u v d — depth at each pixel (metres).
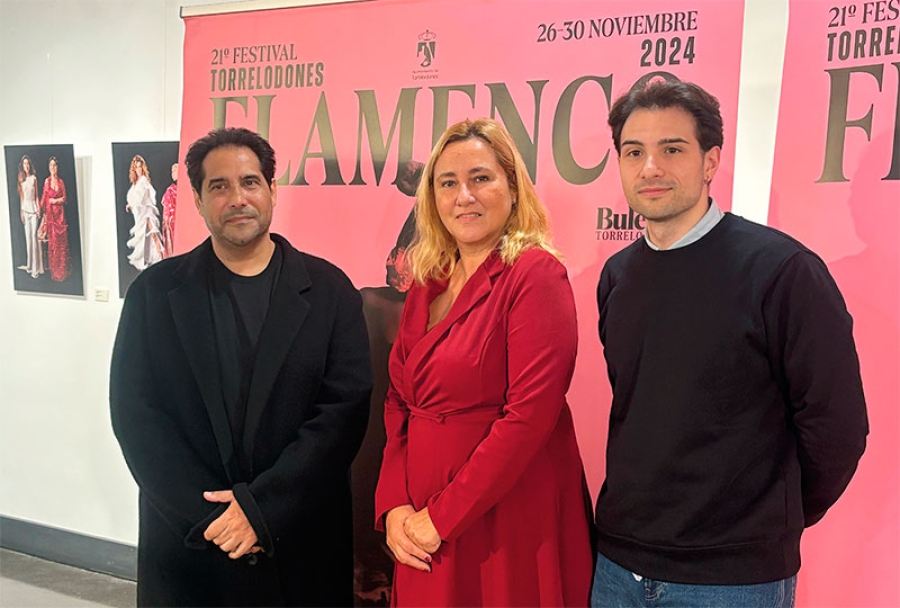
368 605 2.42
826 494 1.50
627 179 1.53
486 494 1.53
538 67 2.17
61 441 3.13
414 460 1.70
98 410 3.05
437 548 1.60
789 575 1.47
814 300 1.38
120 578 3.01
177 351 2.07
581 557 1.68
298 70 2.46
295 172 2.49
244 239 2.09
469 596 1.63
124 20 2.88
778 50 2.04
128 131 2.91
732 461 1.43
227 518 1.93
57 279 3.06
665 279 1.51
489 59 2.23
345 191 2.43
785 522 1.45
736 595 1.44
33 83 3.07
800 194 1.95
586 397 2.17
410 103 2.33
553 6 2.15
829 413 1.38
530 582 1.62
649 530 1.50
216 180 2.09
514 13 2.19
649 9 2.05
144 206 2.85
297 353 2.05
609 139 2.11
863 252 1.90
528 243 1.68
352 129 2.41
